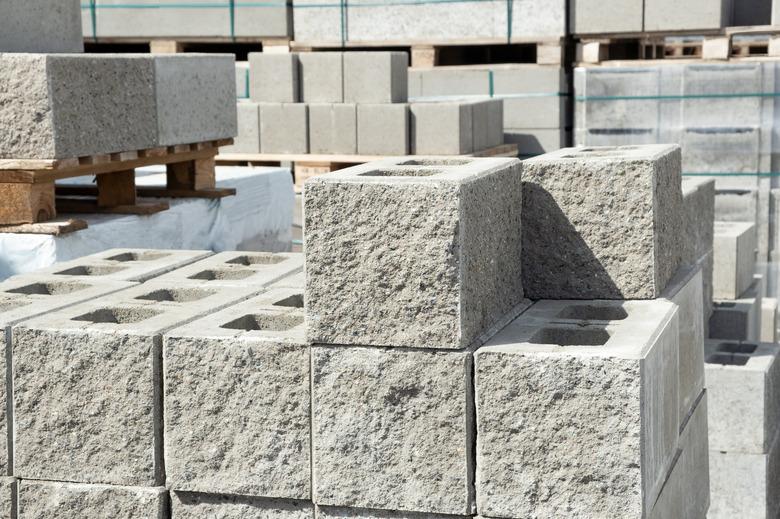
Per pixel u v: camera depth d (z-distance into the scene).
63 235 4.93
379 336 2.97
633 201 3.55
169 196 6.07
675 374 3.43
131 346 3.13
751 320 6.23
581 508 2.86
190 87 5.73
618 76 7.77
